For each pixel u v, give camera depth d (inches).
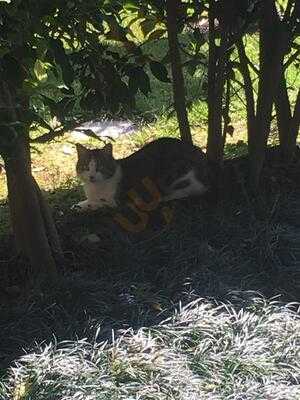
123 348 138.0
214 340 140.5
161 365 132.0
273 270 172.1
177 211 194.2
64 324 149.9
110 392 125.6
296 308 158.9
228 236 182.5
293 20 191.6
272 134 253.9
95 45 156.3
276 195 197.6
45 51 148.2
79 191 230.8
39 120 142.1
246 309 153.6
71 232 185.2
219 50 192.1
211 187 205.5
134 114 293.1
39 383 128.0
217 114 202.2
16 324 148.6
